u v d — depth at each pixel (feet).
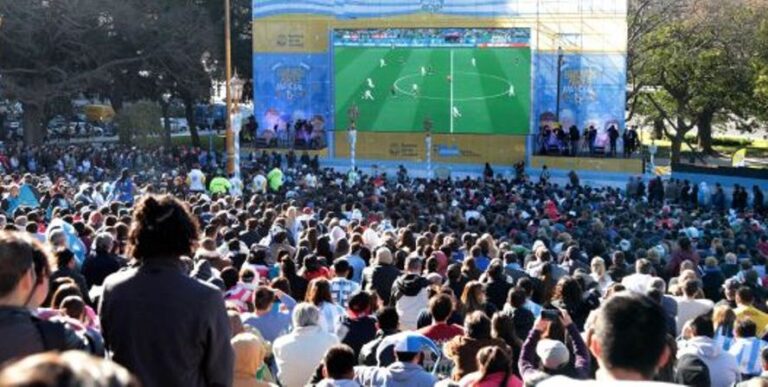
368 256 56.44
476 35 173.78
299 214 83.35
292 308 39.14
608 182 169.48
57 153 169.78
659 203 136.87
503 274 46.26
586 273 51.72
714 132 264.11
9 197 87.71
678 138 206.18
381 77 179.52
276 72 187.83
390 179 154.20
